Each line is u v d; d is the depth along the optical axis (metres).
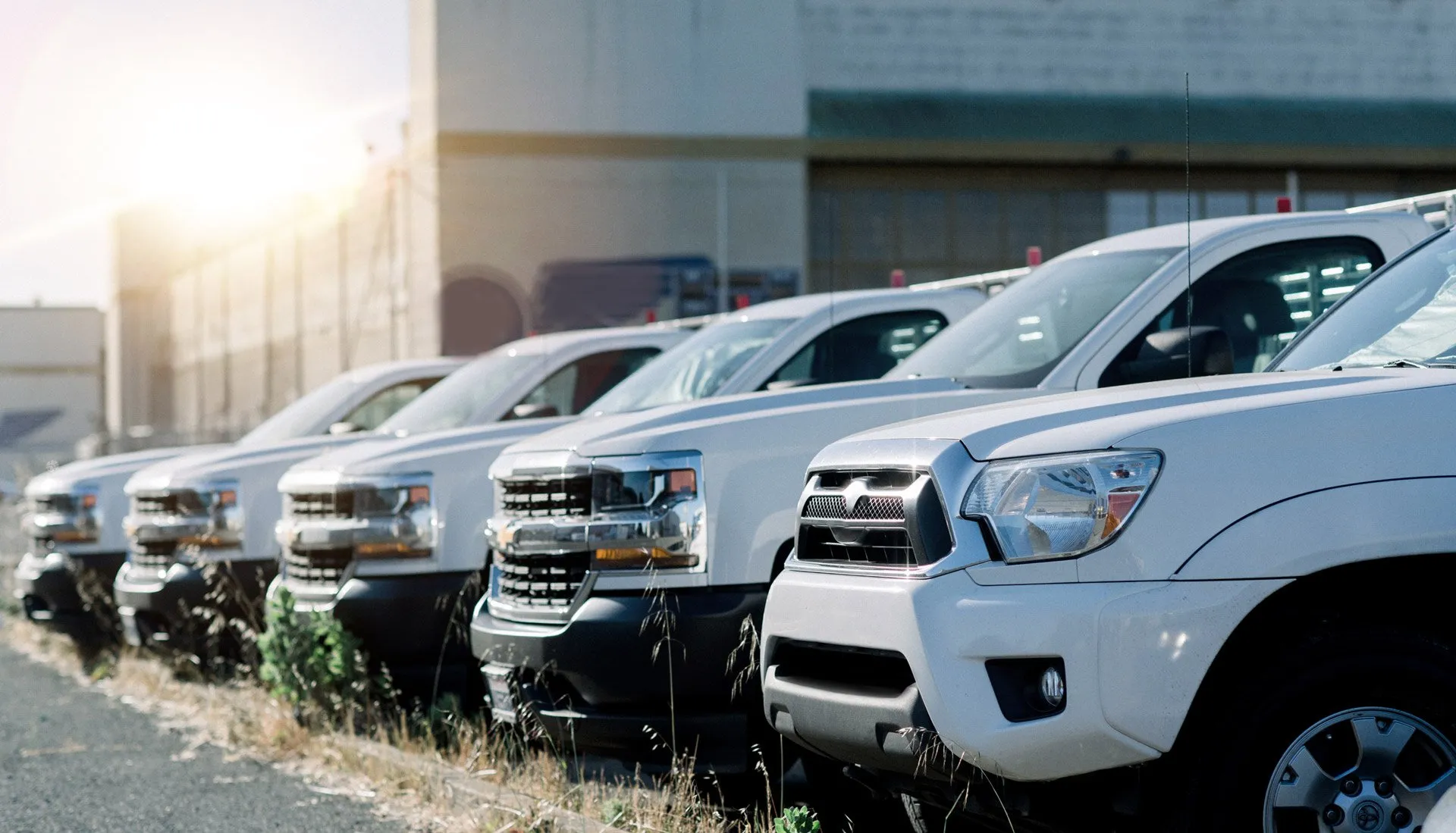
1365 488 4.14
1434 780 4.11
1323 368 4.91
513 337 43.81
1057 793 4.34
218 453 11.87
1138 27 43.69
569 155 44.03
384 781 7.62
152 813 7.40
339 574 8.84
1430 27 44.03
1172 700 4.07
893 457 4.71
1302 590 4.22
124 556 12.95
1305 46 43.69
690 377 8.66
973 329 7.35
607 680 6.26
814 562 4.94
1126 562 4.16
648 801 6.47
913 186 44.12
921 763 4.41
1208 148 42.44
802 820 5.33
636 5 44.03
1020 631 4.20
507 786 6.96
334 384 13.09
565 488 6.61
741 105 43.97
